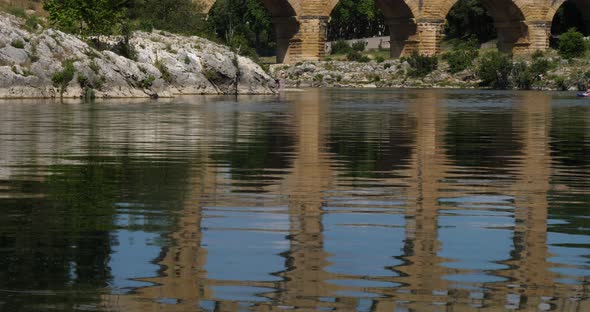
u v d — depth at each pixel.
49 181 20.72
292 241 13.93
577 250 13.50
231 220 15.70
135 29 87.31
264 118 46.94
